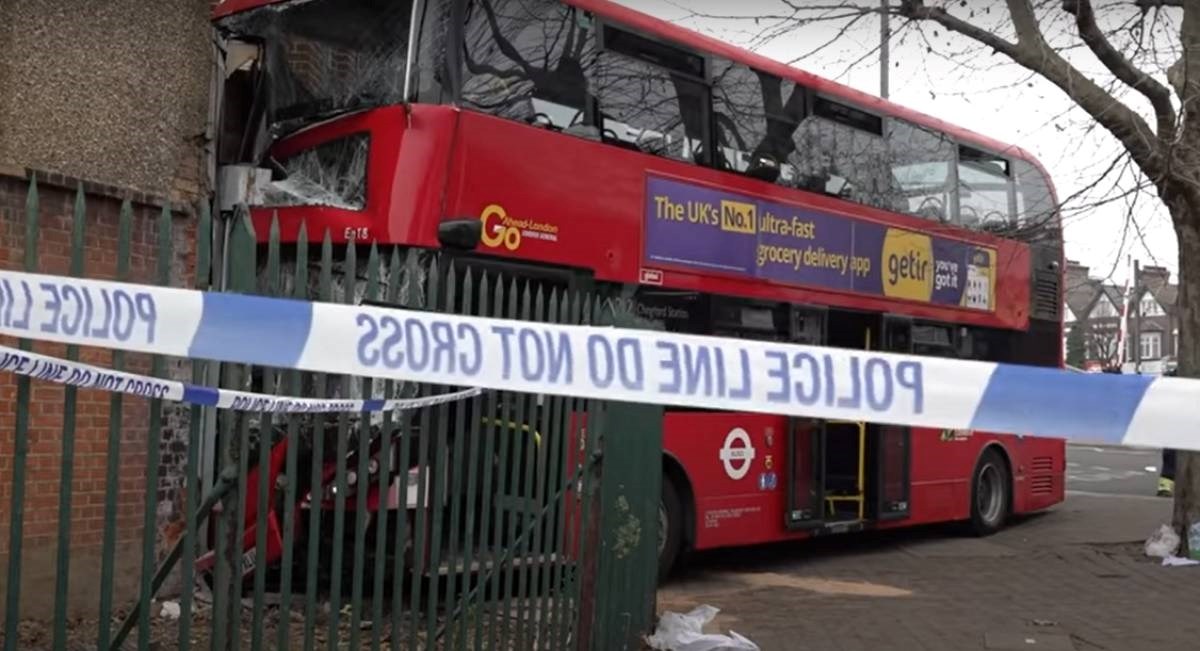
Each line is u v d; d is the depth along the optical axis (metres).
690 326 10.31
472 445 5.34
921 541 14.16
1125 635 8.45
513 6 8.97
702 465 10.62
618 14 9.90
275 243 4.43
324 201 8.30
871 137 12.65
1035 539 14.34
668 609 9.21
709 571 11.57
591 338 4.29
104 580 3.85
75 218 3.78
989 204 14.55
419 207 8.08
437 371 4.17
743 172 10.97
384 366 4.11
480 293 5.38
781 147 11.45
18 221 6.49
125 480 6.99
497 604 5.51
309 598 4.57
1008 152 14.97
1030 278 15.23
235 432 4.25
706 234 10.51
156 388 3.78
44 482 6.61
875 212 12.58
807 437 11.79
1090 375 4.20
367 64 8.53
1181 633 8.52
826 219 11.90
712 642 7.16
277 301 3.99
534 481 5.81
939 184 13.66
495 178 8.62
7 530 6.38
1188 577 11.13
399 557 5.02
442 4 8.48
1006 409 4.20
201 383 4.11
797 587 10.62
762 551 13.20
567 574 6.13
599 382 4.28
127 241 3.88
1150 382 4.15
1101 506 18.69
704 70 10.70
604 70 9.72
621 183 9.70
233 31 9.15
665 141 10.20
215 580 4.19
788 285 11.36
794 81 11.69
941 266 13.52
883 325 12.58
